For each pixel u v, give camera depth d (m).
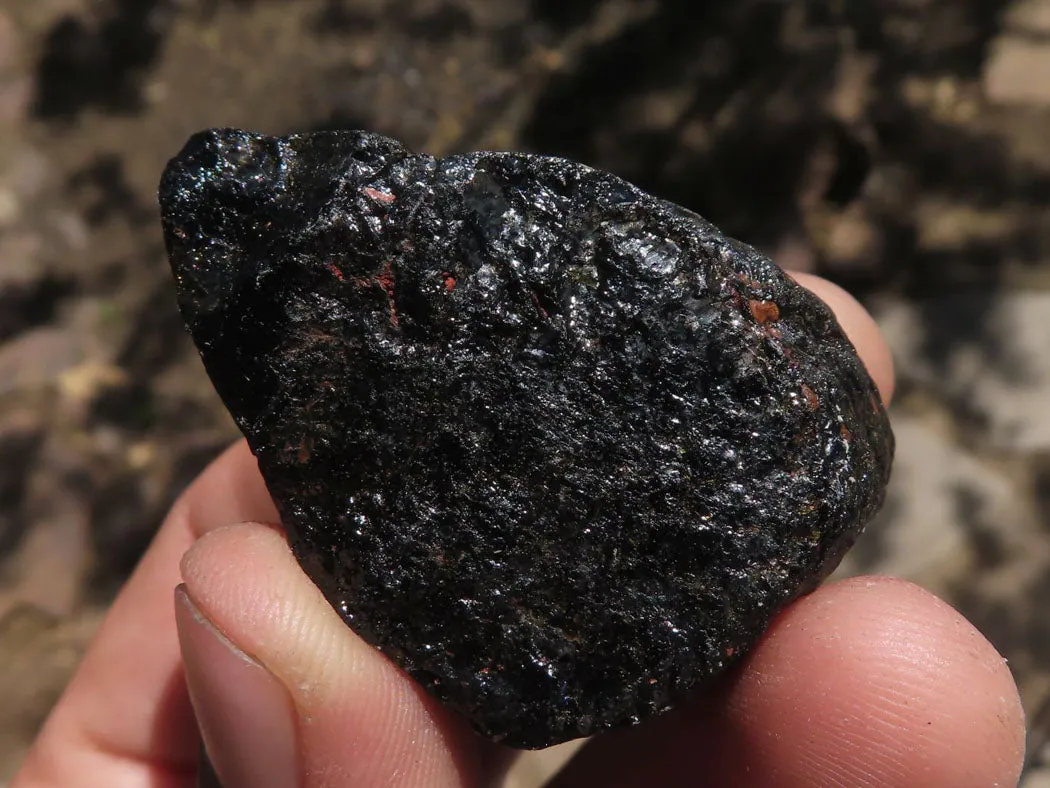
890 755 0.07
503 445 0.07
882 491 0.07
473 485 0.07
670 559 0.07
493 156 0.07
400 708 0.07
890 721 0.07
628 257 0.07
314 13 0.19
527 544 0.07
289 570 0.08
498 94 0.18
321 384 0.07
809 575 0.07
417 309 0.07
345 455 0.07
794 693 0.08
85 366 0.16
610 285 0.07
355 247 0.07
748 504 0.07
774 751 0.08
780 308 0.07
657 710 0.07
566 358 0.07
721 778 0.08
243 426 0.07
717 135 0.16
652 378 0.07
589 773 0.09
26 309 0.17
